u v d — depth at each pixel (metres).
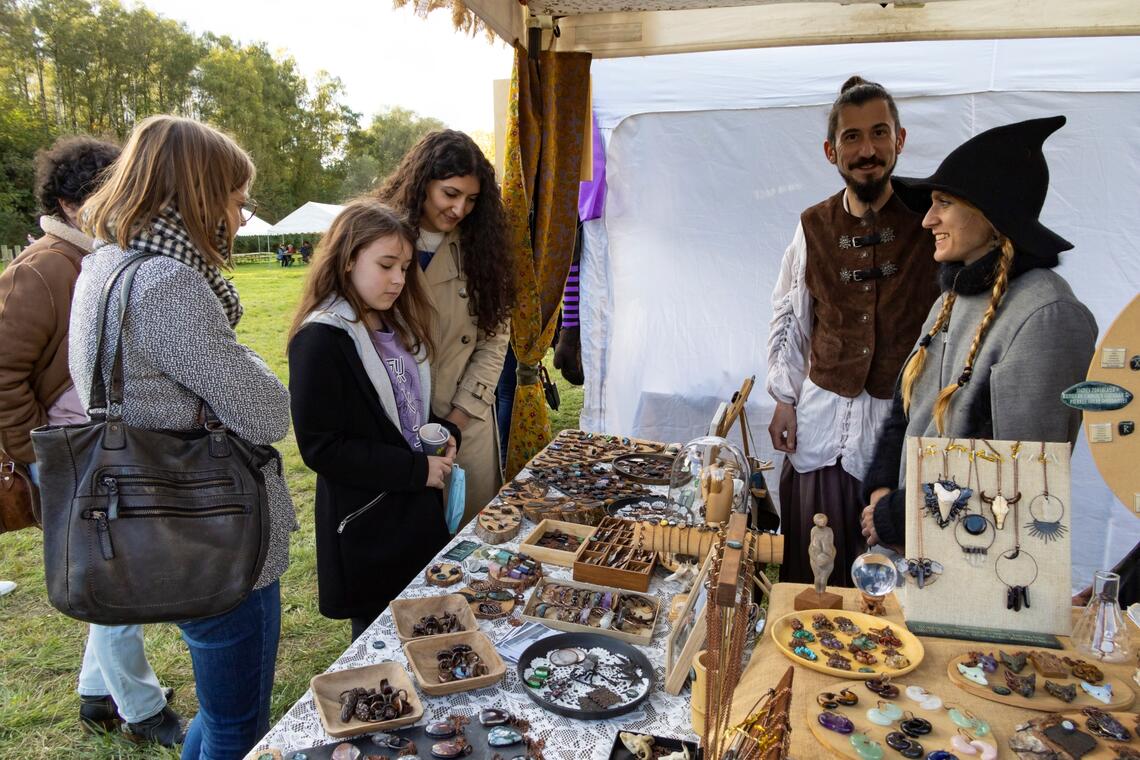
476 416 2.93
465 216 2.81
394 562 2.34
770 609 1.67
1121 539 3.82
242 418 1.68
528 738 1.43
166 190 1.62
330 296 2.26
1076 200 3.87
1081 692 1.32
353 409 2.25
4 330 2.31
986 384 1.86
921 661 1.41
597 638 1.77
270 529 1.78
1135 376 1.37
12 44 43.50
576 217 3.66
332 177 63.06
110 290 1.58
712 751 1.14
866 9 3.51
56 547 1.51
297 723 1.47
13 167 32.16
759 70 4.36
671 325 4.75
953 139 4.05
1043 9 3.38
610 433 5.08
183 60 49.94
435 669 1.66
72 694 3.06
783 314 3.11
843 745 1.20
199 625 1.74
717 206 4.57
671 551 2.09
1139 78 3.71
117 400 1.58
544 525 2.44
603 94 4.64
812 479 2.99
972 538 1.51
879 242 2.81
